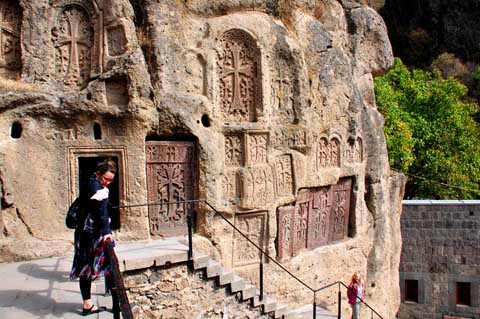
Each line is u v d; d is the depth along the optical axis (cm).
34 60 923
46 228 918
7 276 775
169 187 1000
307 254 1192
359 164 1363
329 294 1239
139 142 950
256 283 1079
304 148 1137
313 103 1181
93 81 937
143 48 988
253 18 1079
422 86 2534
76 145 937
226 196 1048
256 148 1073
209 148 1009
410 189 2567
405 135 2200
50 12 941
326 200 1267
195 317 828
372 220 1420
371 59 1475
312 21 1216
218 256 1021
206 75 1036
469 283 1819
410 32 3909
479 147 2409
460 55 3756
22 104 907
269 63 1088
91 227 609
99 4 952
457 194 2342
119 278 490
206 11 1071
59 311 630
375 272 1407
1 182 884
